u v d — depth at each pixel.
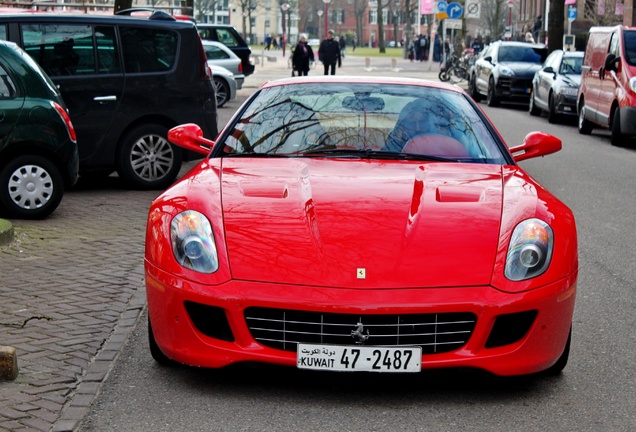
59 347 5.43
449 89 6.56
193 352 4.66
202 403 4.62
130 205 10.47
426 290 4.49
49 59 11.05
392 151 5.89
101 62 11.27
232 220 4.88
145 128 11.47
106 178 12.64
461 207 5.02
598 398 4.80
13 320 5.96
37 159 9.41
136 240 8.56
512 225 4.86
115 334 5.73
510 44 30.42
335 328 4.51
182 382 4.92
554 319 4.68
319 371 4.53
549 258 4.73
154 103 11.50
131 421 4.39
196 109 11.73
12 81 9.38
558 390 4.91
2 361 4.84
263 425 4.34
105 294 6.64
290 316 4.52
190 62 11.72
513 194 5.20
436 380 4.98
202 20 101.31
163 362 5.14
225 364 4.61
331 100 6.34
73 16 11.20
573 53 24.27
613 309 6.63
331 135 5.99
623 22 41.28
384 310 4.43
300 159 5.78
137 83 11.39
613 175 14.09
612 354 5.58
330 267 4.57
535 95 25.36
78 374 5.00
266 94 6.46
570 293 4.77
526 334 4.63
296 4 120.75
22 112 9.31
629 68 18.42
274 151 5.90
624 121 18.08
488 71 29.61
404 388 4.85
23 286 6.82
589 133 21.12
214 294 4.55
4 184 9.35
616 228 9.84
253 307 4.53
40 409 4.46
